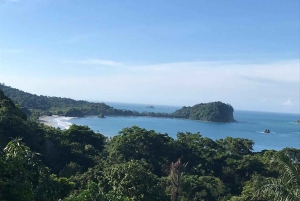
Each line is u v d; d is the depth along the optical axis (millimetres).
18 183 14031
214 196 43031
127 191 25547
